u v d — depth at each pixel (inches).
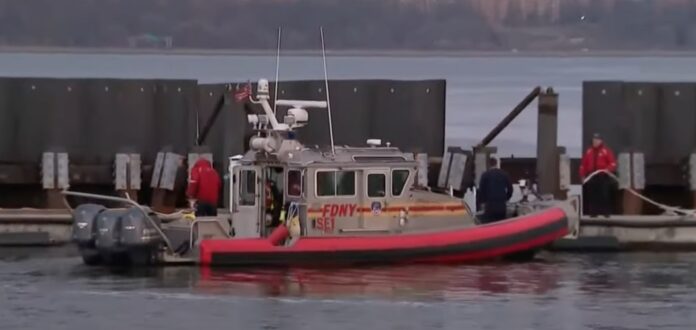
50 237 3809.1
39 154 4224.9
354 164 3299.7
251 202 3334.2
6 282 3152.1
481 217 3572.8
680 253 3759.8
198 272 3248.0
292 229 3277.6
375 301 2935.5
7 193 4269.2
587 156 3961.6
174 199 4121.6
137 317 2780.5
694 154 4106.8
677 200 4254.4
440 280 3179.1
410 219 3353.8
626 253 3750.0
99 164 4244.6
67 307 2871.6
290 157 3284.9
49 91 4232.3
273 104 4010.8
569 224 3521.2
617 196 4087.1
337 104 4237.2
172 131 4261.8
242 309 2849.4
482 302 2950.3
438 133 4239.7
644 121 4215.1
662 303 2965.1
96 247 3341.5
